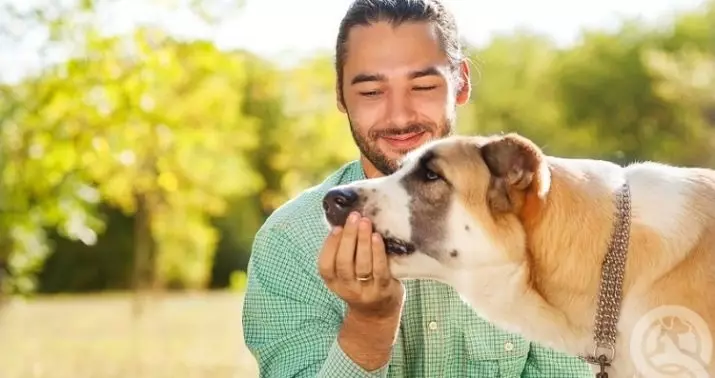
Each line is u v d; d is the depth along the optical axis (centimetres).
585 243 387
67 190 1061
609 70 3622
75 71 992
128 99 1025
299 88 2167
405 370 419
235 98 1486
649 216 388
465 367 423
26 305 2267
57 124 1017
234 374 1168
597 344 388
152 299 2386
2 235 1077
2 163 1012
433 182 392
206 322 1861
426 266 396
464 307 419
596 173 402
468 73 459
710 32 3628
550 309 395
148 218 2038
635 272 383
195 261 2506
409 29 418
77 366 1244
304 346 405
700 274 379
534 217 389
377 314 365
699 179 401
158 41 1059
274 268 419
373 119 421
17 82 1017
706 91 2897
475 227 390
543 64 3859
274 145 2483
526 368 433
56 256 2858
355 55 421
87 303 2430
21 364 1250
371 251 354
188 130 1223
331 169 2291
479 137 402
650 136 3375
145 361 1298
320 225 419
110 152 1037
